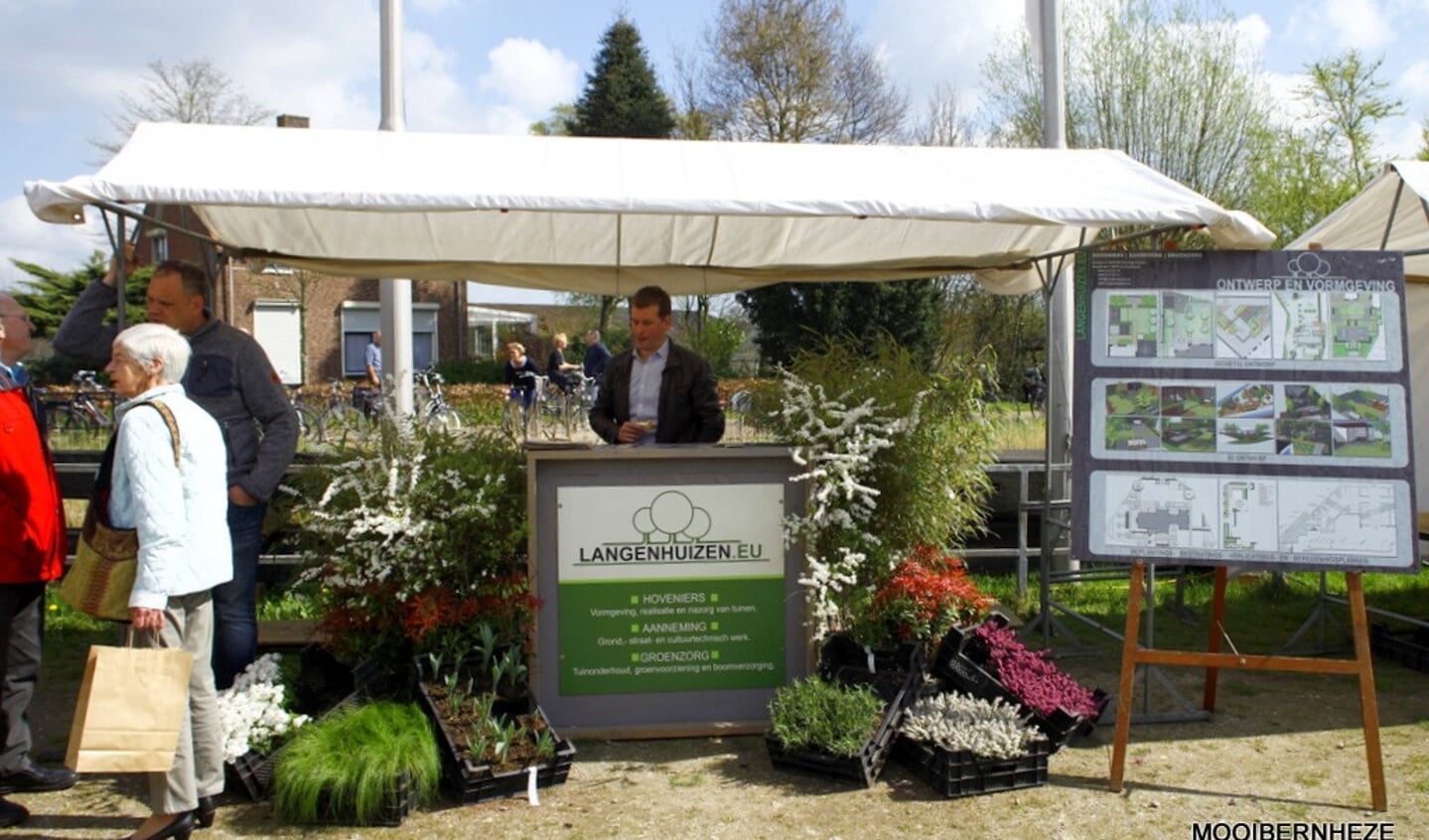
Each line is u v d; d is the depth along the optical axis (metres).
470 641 4.34
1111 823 3.80
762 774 4.21
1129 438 4.17
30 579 3.87
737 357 26.38
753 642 4.64
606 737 4.52
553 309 37.94
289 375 30.05
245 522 4.27
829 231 6.33
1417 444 7.36
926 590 4.54
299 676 4.70
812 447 4.63
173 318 4.19
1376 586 7.75
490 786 3.95
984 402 5.42
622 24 41.19
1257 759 4.43
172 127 4.45
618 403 5.54
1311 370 4.13
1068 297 7.19
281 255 6.41
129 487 3.45
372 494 4.34
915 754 4.20
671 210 4.02
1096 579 6.30
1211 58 23.17
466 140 4.67
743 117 30.38
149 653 3.29
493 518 4.41
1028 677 4.53
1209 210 4.16
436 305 31.88
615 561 4.57
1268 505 4.09
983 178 4.55
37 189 3.73
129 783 4.18
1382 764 4.20
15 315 4.00
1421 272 7.08
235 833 3.71
